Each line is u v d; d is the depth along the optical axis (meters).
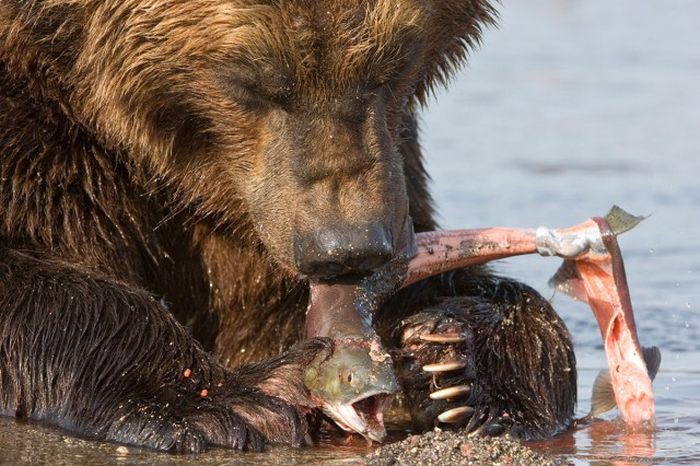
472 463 8.98
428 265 10.66
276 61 9.83
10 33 10.73
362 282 9.80
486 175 20.02
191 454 9.42
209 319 11.87
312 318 9.73
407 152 12.01
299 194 9.78
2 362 10.23
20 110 10.92
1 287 10.42
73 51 10.78
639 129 22.33
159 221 11.47
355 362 9.29
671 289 14.77
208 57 10.19
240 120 10.27
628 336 10.68
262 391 9.80
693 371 12.20
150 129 10.73
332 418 9.69
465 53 11.52
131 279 11.30
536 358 10.80
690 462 9.52
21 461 9.22
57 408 10.00
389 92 10.19
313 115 9.85
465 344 10.48
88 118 10.95
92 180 11.12
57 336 10.12
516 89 25.09
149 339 10.05
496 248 10.68
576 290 10.98
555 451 9.88
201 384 9.91
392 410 11.26
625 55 27.11
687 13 30.55
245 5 9.92
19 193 10.88
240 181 10.52
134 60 10.48
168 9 10.26
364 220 9.49
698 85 24.83
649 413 10.58
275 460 9.34
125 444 9.59
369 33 9.79
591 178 19.67
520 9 30.98
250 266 11.59
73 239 11.04
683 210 18.08
